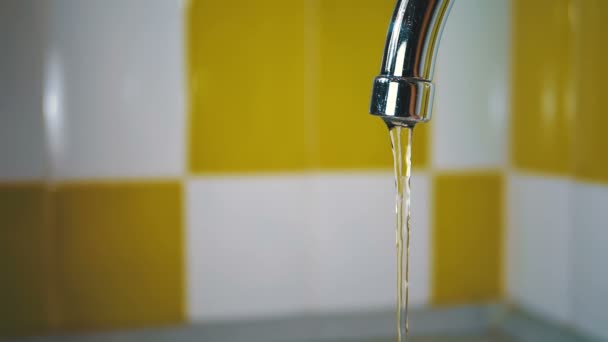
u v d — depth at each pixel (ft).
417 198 4.05
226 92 3.89
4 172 3.77
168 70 3.85
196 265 3.92
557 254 3.84
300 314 3.99
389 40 2.36
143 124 3.85
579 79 3.71
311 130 3.96
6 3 3.74
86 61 3.80
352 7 3.95
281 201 3.96
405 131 4.00
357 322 4.03
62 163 3.81
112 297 3.88
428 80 2.37
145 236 3.89
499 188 4.11
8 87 3.75
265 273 3.96
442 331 4.09
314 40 3.93
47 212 3.81
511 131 4.08
